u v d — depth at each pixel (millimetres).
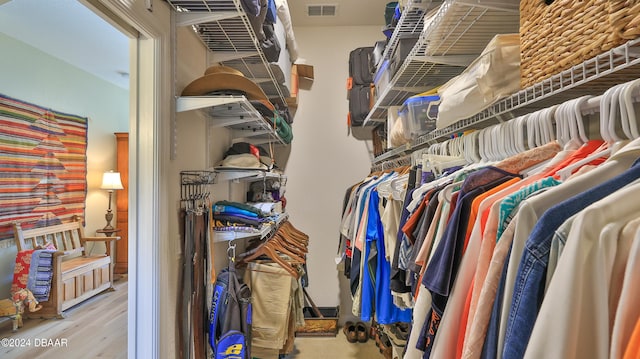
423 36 1419
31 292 1443
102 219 2283
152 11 1073
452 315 633
